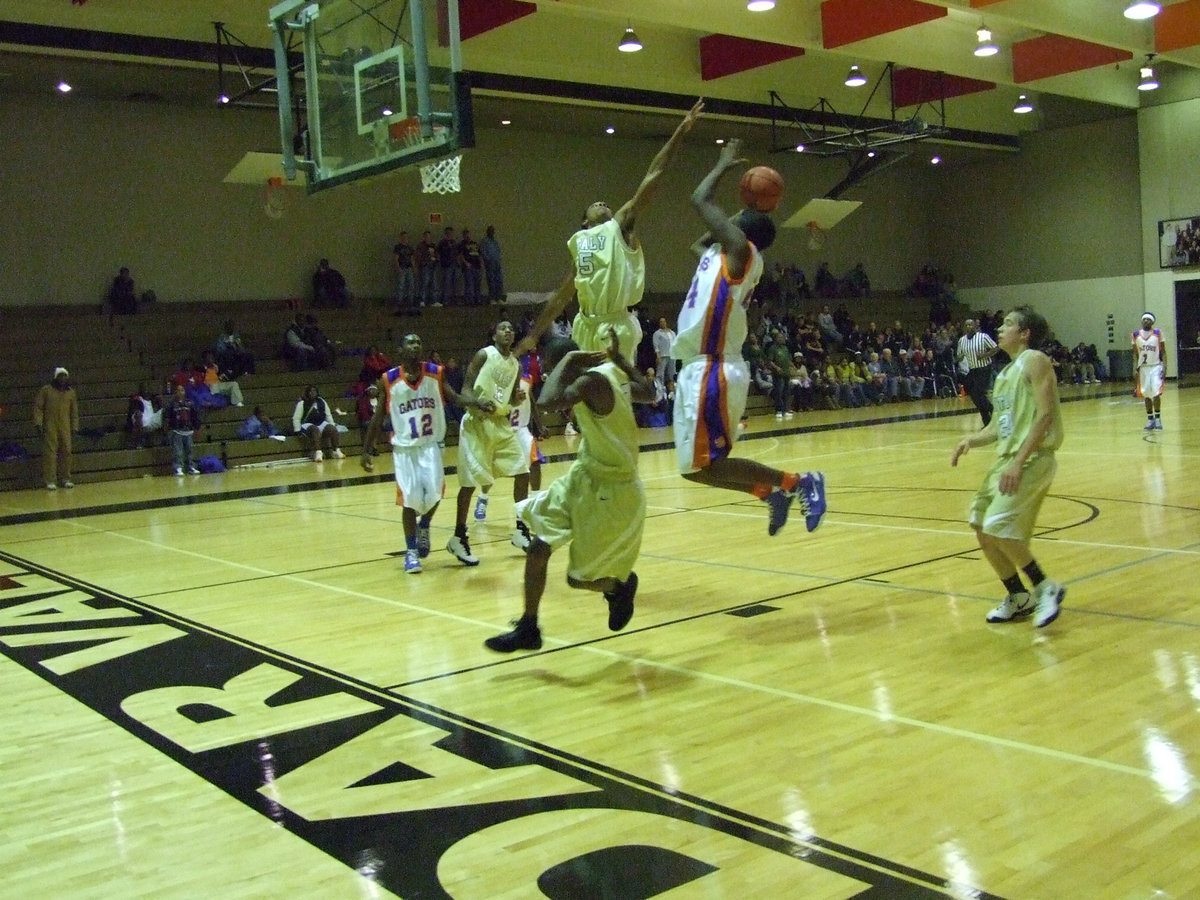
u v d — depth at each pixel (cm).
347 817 336
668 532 872
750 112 2159
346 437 1831
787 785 347
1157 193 2652
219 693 476
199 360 1838
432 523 988
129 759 396
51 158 1820
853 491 1061
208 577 760
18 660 545
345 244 2125
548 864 297
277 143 2025
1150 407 1497
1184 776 339
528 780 360
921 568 681
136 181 1897
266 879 296
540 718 425
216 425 1717
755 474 514
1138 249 2711
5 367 1666
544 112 2141
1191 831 300
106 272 1870
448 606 638
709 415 503
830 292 2747
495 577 723
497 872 293
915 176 3083
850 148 2209
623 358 470
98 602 685
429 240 2106
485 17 1502
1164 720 390
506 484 1256
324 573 761
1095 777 341
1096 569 646
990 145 2769
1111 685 433
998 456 534
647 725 412
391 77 907
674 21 1436
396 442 744
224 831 329
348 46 952
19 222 1792
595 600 637
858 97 2194
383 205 2166
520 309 2250
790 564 715
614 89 1955
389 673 498
